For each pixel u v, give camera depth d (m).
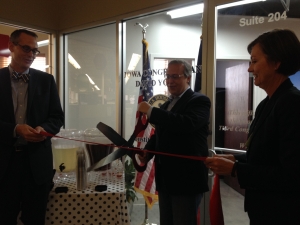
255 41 0.94
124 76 2.66
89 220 1.47
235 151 1.95
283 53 0.85
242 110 1.99
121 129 2.66
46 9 2.87
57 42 3.00
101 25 2.71
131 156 1.49
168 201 1.54
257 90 1.95
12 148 1.37
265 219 0.87
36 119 1.44
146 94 2.52
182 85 1.51
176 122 1.32
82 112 3.11
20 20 2.64
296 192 0.82
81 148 1.58
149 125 2.38
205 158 1.06
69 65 3.10
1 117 1.37
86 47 3.02
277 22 1.93
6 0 2.53
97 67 3.00
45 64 3.56
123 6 2.49
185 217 1.42
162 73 2.47
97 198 1.47
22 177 1.38
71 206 1.46
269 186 0.82
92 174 1.82
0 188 1.35
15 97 1.43
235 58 2.09
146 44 2.60
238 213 2.33
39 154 1.41
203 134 1.47
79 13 2.82
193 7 2.23
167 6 2.22
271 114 0.87
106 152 1.64
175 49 3.12
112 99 2.97
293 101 0.81
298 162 0.76
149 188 2.36
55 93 1.58
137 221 2.67
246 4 1.93
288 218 0.82
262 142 0.88
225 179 2.66
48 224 1.46
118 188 1.55
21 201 1.41
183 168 1.41
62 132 1.83
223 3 1.93
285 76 0.90
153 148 1.63
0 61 2.72
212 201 1.04
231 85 2.06
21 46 1.40
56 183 1.63
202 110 1.41
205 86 2.03
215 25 1.99
